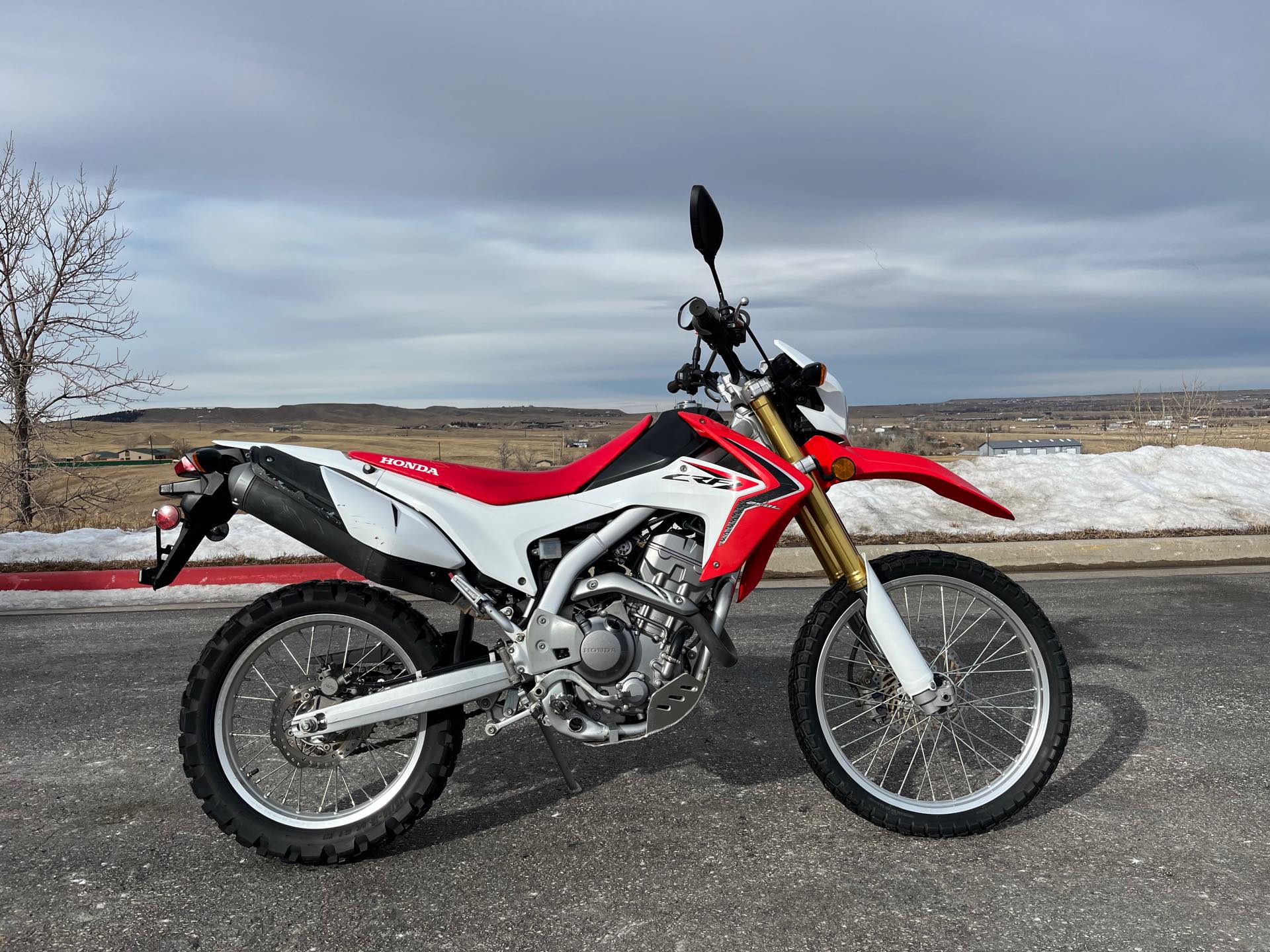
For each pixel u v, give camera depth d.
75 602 6.68
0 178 12.40
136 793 3.38
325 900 2.61
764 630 5.62
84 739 3.93
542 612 2.83
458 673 2.84
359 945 2.38
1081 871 2.73
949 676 3.14
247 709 4.07
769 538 3.01
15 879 2.74
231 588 7.04
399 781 2.89
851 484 10.23
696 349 3.31
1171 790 3.29
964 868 2.75
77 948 2.37
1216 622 5.69
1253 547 8.09
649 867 2.78
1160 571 7.50
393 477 2.90
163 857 2.88
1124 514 9.21
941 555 3.11
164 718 4.19
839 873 2.73
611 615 2.88
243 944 2.39
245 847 2.94
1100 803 3.20
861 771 3.38
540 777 3.49
